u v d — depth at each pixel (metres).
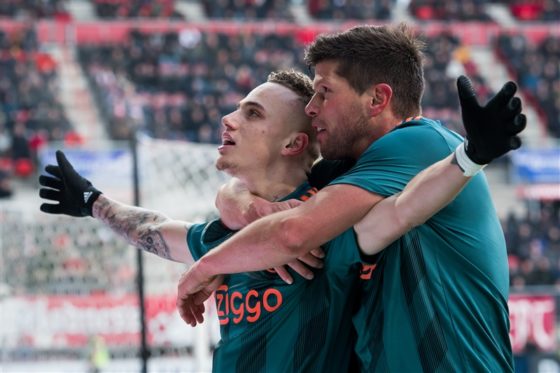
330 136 2.66
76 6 27.17
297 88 2.82
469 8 28.67
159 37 24.81
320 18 27.75
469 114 2.11
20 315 8.56
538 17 29.72
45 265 8.54
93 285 8.52
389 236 2.44
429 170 2.31
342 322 2.69
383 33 2.64
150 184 7.89
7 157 19.17
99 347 8.47
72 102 22.03
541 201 20.89
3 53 22.86
